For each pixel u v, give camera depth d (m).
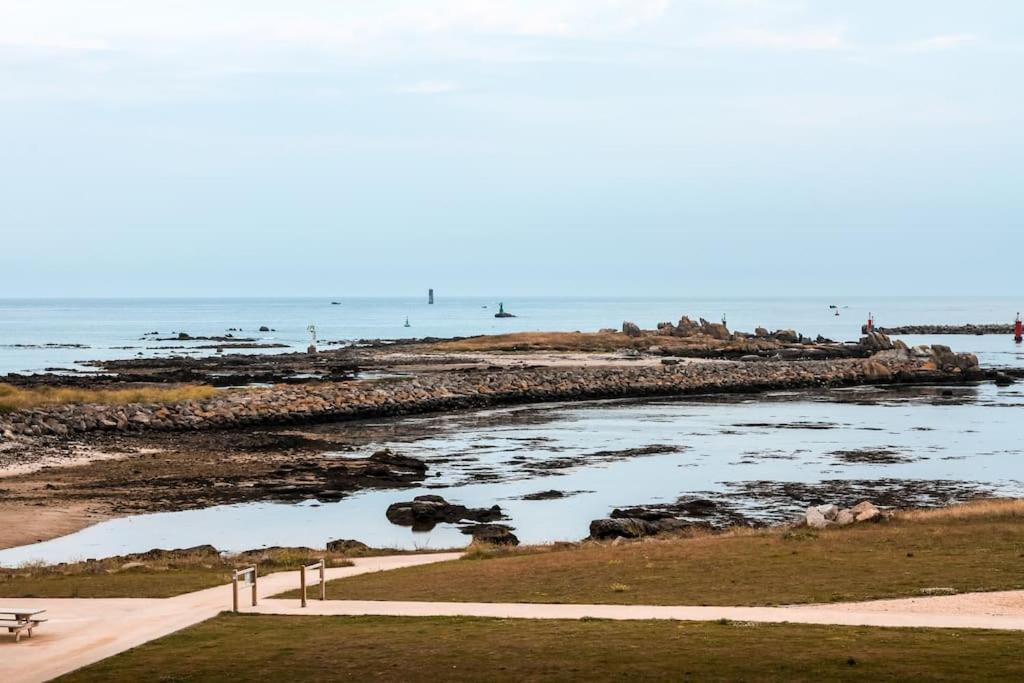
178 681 21.36
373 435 87.69
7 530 50.66
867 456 74.94
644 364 158.38
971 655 21.39
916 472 68.00
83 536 49.81
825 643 22.67
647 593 29.72
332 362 163.75
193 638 25.12
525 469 69.88
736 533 42.38
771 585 30.17
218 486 62.84
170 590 32.44
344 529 51.69
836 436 86.50
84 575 36.62
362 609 28.50
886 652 21.75
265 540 49.19
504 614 27.19
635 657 21.97
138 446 78.56
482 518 54.16
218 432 88.56
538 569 34.53
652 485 63.50
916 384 141.50
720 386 131.25
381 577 34.66
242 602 30.20
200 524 52.72
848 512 42.47
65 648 24.47
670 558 35.28
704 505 56.78
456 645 23.61
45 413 87.44
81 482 63.56
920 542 36.03
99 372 148.88
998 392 129.00
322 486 63.06
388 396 106.88
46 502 57.53
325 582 33.47
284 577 35.25
